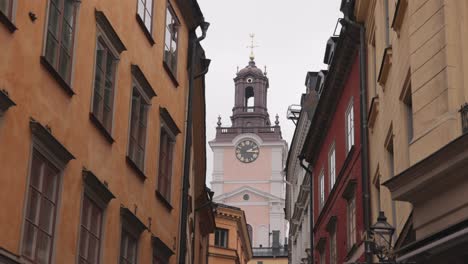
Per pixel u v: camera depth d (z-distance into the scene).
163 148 21.73
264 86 109.00
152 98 20.36
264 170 103.06
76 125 15.09
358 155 23.12
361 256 22.06
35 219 13.16
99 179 16.30
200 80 26.36
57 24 14.30
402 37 15.42
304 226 41.75
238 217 56.44
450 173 11.38
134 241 18.91
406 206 15.57
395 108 16.47
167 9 21.97
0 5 12.09
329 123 30.48
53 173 14.03
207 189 36.59
